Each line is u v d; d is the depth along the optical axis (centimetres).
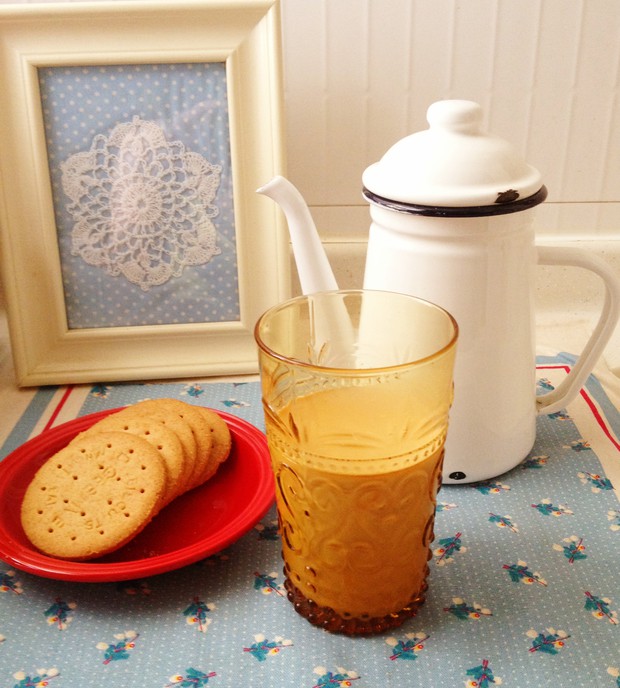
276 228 73
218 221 73
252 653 45
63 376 73
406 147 53
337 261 87
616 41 79
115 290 74
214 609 48
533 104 82
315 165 85
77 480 52
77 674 44
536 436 65
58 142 70
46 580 51
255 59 68
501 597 49
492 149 51
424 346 47
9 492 54
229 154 71
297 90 81
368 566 44
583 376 60
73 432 60
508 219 50
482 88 81
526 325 55
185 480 54
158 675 44
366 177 54
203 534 53
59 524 50
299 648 45
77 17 66
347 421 41
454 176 50
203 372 75
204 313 75
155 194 71
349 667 44
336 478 42
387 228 53
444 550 53
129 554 51
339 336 50
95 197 71
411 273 52
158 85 69
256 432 60
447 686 43
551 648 45
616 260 87
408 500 43
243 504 54
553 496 58
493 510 56
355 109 82
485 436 56
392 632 46
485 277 51
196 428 57
